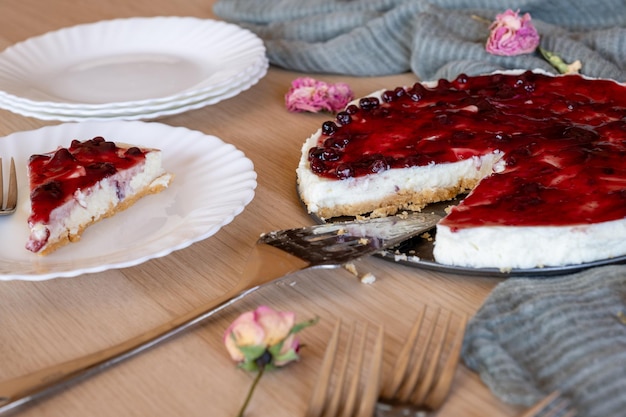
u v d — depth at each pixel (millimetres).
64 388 569
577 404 543
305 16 961
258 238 672
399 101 772
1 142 739
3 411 550
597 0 912
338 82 877
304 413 553
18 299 626
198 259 654
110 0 1065
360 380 563
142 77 862
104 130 753
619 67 842
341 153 710
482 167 708
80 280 638
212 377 573
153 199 693
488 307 594
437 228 630
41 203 645
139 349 579
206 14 1019
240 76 818
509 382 553
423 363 556
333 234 650
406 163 693
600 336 570
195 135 742
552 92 771
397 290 625
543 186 659
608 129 717
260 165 750
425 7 886
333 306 615
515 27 829
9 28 994
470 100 757
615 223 625
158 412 557
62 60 884
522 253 625
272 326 562
